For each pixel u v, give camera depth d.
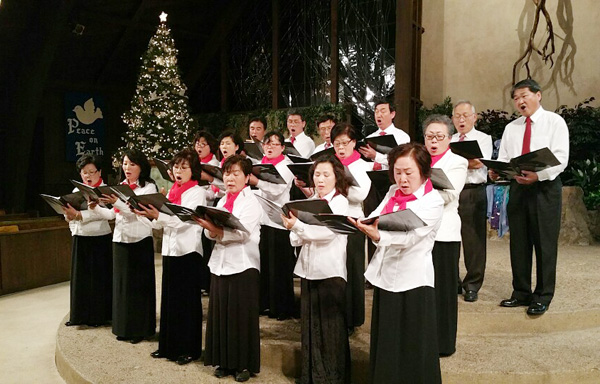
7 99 10.30
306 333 3.12
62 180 11.40
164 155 9.39
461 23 9.47
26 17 9.26
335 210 3.07
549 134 3.79
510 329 3.81
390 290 2.75
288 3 10.91
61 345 3.93
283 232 4.04
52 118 11.23
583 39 8.51
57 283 6.73
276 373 3.47
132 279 3.96
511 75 9.09
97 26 10.23
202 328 3.93
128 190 3.54
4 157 10.72
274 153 4.32
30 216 8.63
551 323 3.82
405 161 2.75
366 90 9.92
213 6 11.06
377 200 4.21
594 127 7.93
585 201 7.62
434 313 2.78
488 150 4.28
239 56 11.69
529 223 3.87
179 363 3.56
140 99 9.47
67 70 11.02
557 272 5.21
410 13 8.88
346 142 3.57
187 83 12.22
